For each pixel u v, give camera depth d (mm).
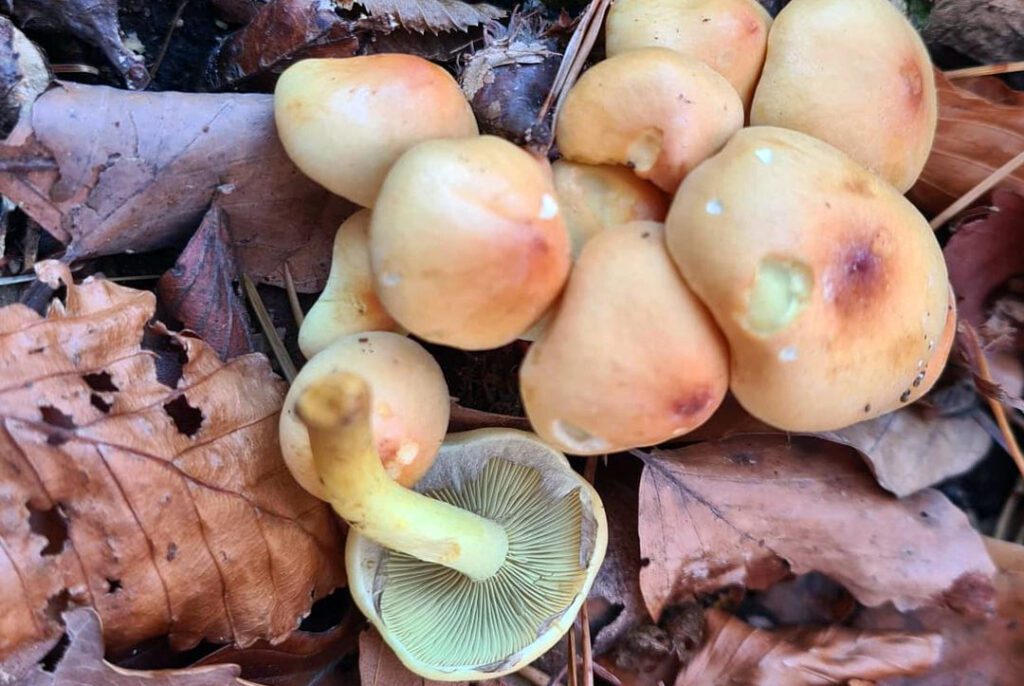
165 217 239
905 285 222
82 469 218
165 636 239
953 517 270
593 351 210
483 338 214
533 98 250
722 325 212
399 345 226
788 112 233
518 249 207
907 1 282
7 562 213
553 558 255
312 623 258
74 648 217
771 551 266
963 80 278
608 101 223
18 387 214
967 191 273
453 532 232
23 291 239
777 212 208
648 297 210
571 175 231
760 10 244
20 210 237
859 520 268
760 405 219
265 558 235
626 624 270
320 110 219
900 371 224
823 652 268
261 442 235
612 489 273
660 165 222
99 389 221
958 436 275
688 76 221
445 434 242
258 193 241
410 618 247
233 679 228
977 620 271
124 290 227
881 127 232
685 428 216
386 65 222
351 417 195
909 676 269
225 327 244
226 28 259
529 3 271
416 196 207
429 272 207
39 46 242
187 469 226
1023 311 277
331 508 244
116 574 222
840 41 232
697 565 265
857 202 216
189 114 233
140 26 253
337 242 235
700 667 267
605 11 251
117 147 230
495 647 247
